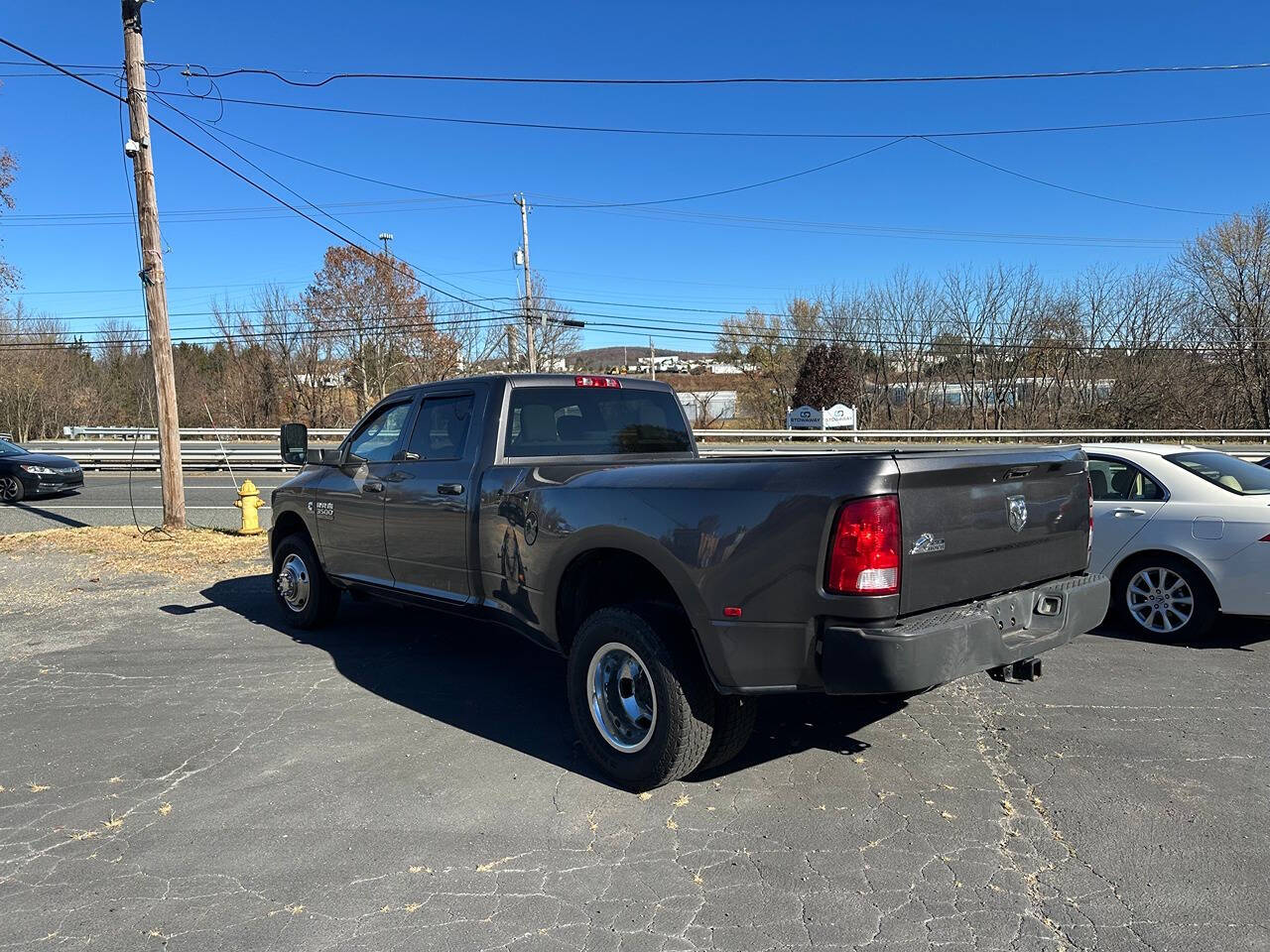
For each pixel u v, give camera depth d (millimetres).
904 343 45250
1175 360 39562
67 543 10812
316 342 48594
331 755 4145
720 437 28844
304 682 5289
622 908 2803
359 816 3492
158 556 9938
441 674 5434
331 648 6078
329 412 51031
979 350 44281
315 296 47312
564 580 4125
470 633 6484
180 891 2938
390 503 5277
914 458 3150
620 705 3816
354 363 47781
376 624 6793
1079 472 4078
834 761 4023
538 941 2625
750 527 3260
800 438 28625
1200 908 2764
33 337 51469
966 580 3379
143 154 10891
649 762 3590
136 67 10750
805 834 3307
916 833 3303
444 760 4078
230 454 24438
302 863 3119
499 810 3539
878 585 3023
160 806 3600
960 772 3881
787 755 4102
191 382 56031
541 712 4738
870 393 47562
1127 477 6242
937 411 45312
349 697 5008
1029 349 42719
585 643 3844
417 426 5340
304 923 2730
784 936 2637
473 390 4969
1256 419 37969
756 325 54688
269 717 4684
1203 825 3338
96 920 2758
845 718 4586
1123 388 40469
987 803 3555
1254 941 2580
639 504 3658
